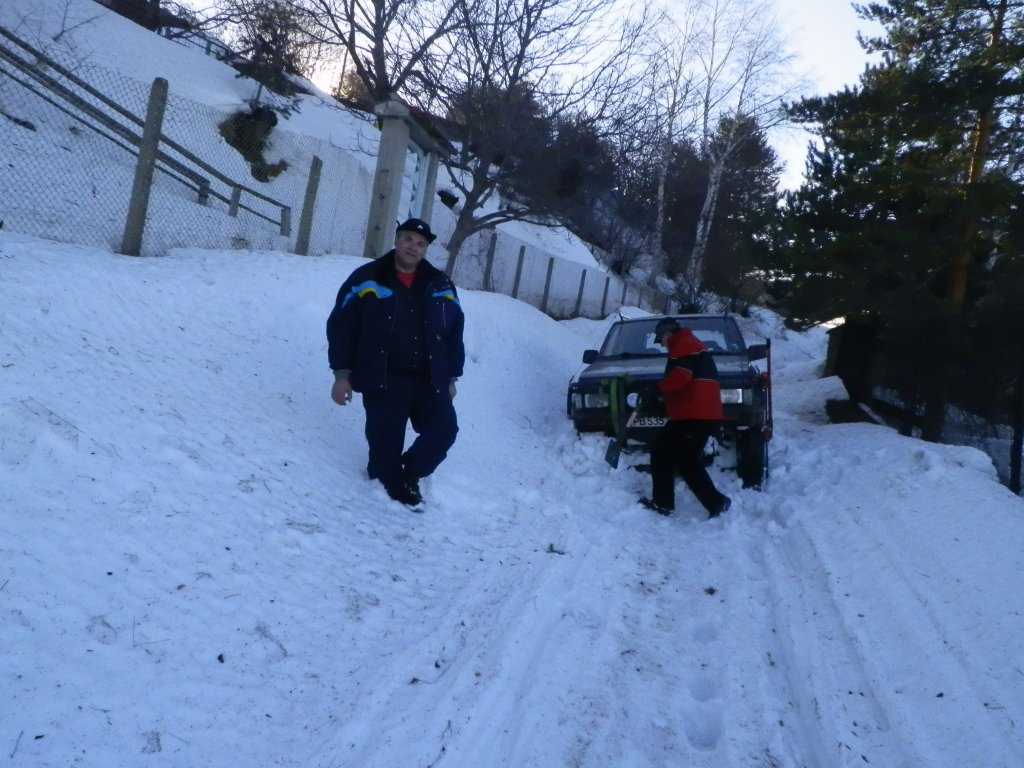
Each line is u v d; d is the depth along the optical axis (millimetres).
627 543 5328
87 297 5574
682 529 5781
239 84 19234
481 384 8602
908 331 10078
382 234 10156
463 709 3029
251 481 4363
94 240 7820
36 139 10852
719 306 26297
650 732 3119
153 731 2504
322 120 20844
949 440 10023
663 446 6133
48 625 2727
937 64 10617
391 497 5078
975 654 3482
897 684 3363
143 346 5422
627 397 7199
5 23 14797
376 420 5035
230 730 2633
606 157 13914
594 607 4203
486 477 6148
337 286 7988
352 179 17172
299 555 3910
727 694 3400
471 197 13148
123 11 22172
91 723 2436
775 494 6555
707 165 28641
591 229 19625
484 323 10070
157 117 7402
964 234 10102
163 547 3443
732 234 27891
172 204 10742
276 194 14867
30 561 2959
